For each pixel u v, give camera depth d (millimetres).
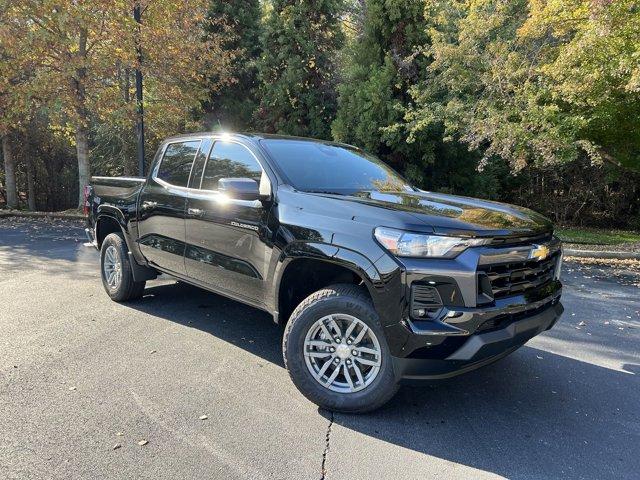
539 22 8703
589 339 4738
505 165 14914
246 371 3678
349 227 3000
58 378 3441
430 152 12289
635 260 9320
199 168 4344
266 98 15453
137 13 12992
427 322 2729
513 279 2967
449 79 10625
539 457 2715
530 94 9359
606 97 8758
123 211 5145
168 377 3525
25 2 12609
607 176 14320
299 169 3777
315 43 15141
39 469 2430
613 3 7422
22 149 19938
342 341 3102
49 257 8016
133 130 17953
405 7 12125
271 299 3500
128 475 2408
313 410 3139
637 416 3221
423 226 2773
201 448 2666
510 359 4168
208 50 15133
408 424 3023
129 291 5266
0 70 13742
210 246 4039
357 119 12703
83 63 13289
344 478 2459
